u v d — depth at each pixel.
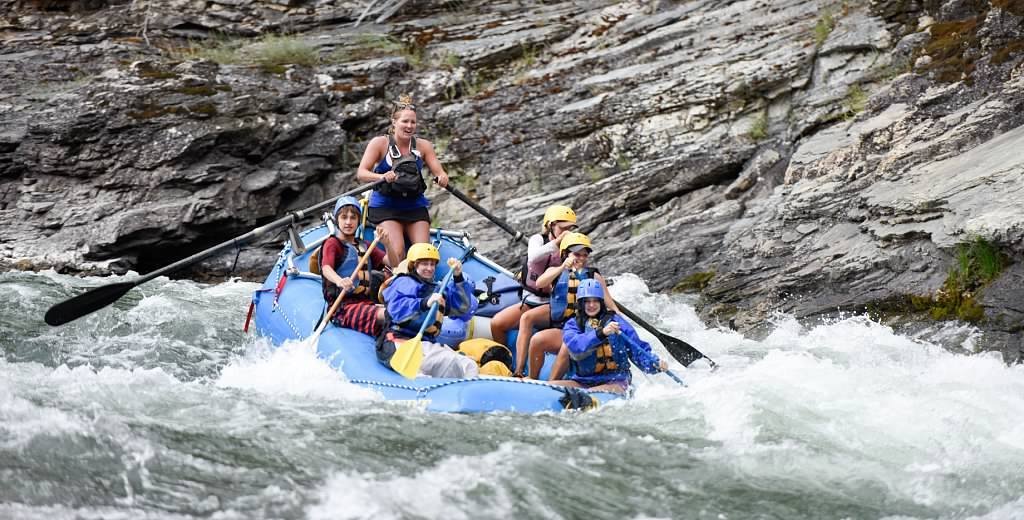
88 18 30.08
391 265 17.00
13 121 25.09
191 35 30.23
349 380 13.90
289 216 17.30
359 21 30.48
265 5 30.78
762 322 18.61
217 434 11.62
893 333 17.16
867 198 19.08
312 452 11.23
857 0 24.64
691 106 24.78
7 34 29.33
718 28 26.02
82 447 10.95
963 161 18.75
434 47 29.38
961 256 16.84
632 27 27.64
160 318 19.02
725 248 21.22
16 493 9.84
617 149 25.23
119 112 25.11
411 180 17.41
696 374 15.47
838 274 18.48
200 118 25.38
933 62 21.38
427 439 11.76
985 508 10.42
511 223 24.44
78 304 16.12
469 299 14.79
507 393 12.95
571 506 10.23
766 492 10.73
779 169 23.00
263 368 14.87
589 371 13.85
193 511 9.78
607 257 22.33
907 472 11.19
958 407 12.94
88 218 24.52
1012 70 20.05
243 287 22.95
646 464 11.29
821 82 23.77
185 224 24.75
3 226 24.52
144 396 13.03
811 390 13.45
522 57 28.69
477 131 26.73
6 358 15.85
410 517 9.78
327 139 26.69
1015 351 15.55
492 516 9.91
